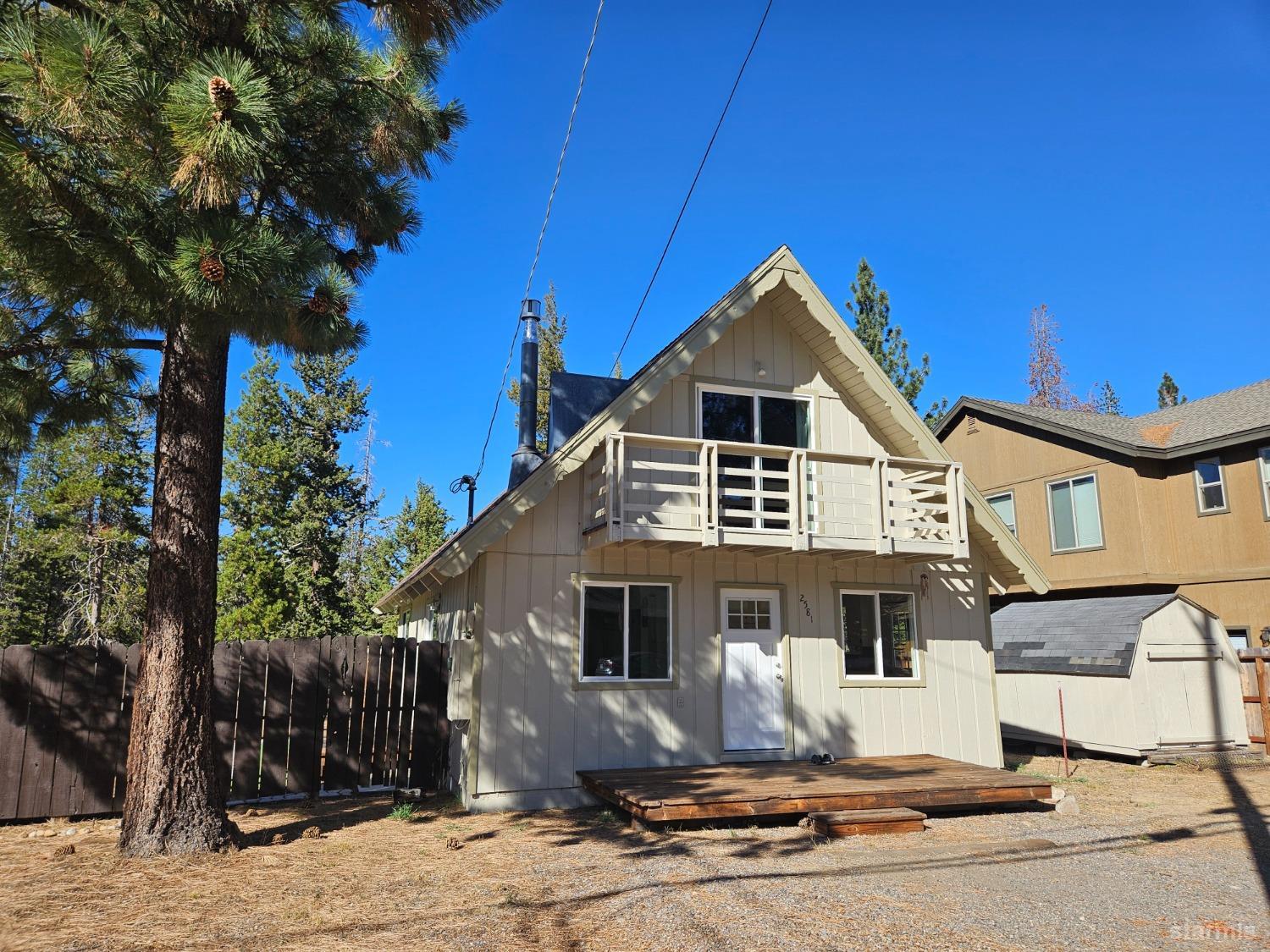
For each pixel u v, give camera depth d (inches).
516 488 403.5
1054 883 261.0
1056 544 804.0
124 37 219.6
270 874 271.3
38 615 1207.6
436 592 560.1
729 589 460.8
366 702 436.1
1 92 193.6
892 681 482.9
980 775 395.9
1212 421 728.3
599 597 434.6
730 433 488.1
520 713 403.2
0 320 266.7
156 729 292.5
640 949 202.5
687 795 339.9
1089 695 567.5
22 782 366.9
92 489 1080.8
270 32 245.6
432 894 249.1
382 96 265.7
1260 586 653.3
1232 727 554.3
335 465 1327.5
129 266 206.8
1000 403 900.6
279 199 284.2
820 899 243.0
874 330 1067.3
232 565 965.8
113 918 224.7
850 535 493.4
